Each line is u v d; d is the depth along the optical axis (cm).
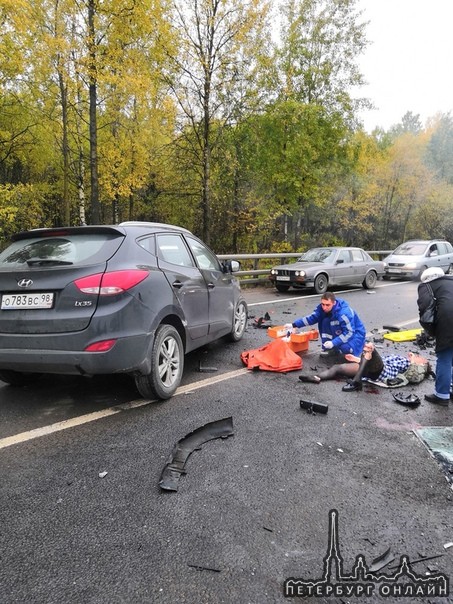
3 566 183
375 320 822
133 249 361
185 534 205
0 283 339
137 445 299
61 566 184
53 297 325
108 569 182
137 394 400
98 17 1125
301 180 1923
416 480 259
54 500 232
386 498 239
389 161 3203
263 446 299
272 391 419
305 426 337
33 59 1217
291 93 1712
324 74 1891
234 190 1955
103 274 324
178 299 405
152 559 188
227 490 243
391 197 3341
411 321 814
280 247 2036
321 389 429
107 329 319
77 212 2184
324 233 3095
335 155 2055
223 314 538
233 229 1977
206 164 1486
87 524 212
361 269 1324
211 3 1223
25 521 214
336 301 533
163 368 386
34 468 266
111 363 324
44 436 311
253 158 1855
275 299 1088
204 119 1438
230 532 207
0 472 261
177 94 1341
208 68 1293
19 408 365
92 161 1253
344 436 320
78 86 1232
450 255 1734
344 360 526
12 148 1670
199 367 490
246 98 1469
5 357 334
